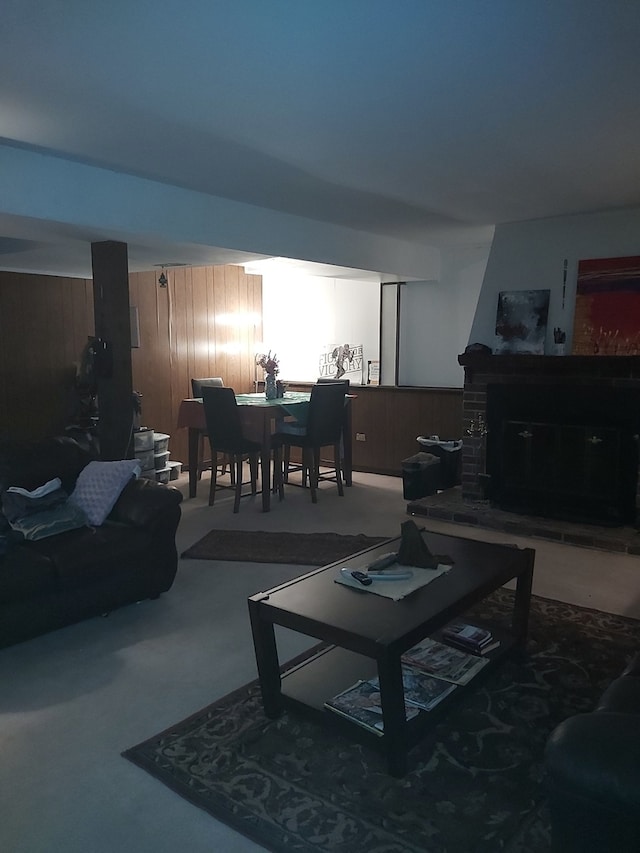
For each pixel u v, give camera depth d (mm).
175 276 6719
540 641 3062
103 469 3686
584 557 4254
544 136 3010
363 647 2105
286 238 4820
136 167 3590
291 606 2350
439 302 6566
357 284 7078
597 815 1367
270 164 3496
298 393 6758
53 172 3438
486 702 2564
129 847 1856
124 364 4355
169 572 3582
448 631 2793
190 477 5883
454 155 3311
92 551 3223
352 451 6996
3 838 1889
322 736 2367
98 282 4273
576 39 2043
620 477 4586
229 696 2629
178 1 1804
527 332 5066
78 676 2795
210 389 5387
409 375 6852
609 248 4727
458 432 6391
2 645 2955
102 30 1979
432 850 1828
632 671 2068
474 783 2104
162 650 3020
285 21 1924
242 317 7484
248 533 4734
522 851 1817
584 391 4695
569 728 1455
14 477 3592
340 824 1932
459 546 2994
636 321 4602
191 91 2467
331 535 4664
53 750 2295
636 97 2531
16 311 5645
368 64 2230
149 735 2385
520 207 4551
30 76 2328
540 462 4898
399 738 2104
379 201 4387
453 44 2078
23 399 5742
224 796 2053
